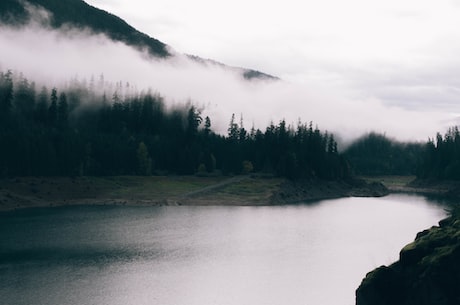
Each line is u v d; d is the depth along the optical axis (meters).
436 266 56.94
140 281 84.94
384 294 59.78
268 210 180.25
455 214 76.69
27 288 79.94
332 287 82.25
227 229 135.12
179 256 102.94
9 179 183.25
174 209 175.38
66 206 173.12
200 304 74.06
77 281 84.25
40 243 112.69
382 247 112.94
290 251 108.25
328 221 152.88
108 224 139.12
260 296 77.88
